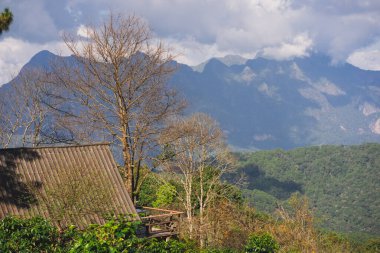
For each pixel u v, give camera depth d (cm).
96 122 2817
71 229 1418
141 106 2842
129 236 1102
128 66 2811
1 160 1950
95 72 2792
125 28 2844
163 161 3078
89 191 1977
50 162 2028
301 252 2817
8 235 1261
